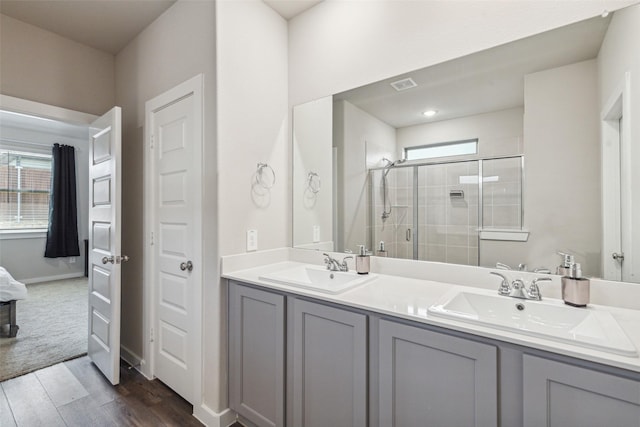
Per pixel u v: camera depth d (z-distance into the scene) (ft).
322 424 4.50
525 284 4.52
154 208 7.21
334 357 4.34
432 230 5.41
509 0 4.64
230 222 5.92
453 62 5.13
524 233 4.59
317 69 6.78
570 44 4.22
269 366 5.11
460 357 3.32
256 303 5.31
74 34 7.88
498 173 4.81
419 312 3.71
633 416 2.51
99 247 7.72
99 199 7.79
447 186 5.27
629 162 3.80
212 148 5.78
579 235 4.18
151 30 7.45
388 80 5.80
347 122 6.34
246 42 6.30
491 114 4.85
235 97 6.06
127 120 8.30
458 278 5.11
